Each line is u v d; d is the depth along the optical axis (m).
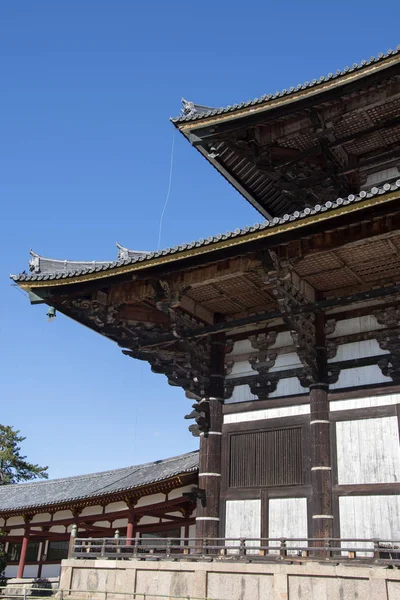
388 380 17.89
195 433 21.00
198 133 20.67
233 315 21.70
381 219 15.34
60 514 37.53
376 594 13.85
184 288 18.47
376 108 19.11
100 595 18.22
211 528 19.05
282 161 20.92
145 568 17.88
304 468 18.33
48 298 19.25
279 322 20.80
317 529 17.16
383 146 20.72
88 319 20.30
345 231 15.85
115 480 38.59
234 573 16.17
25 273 19.02
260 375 20.47
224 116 19.92
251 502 18.91
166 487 29.95
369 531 16.56
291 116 20.09
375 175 20.88
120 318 20.16
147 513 32.19
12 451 72.50
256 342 20.92
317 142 20.81
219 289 19.58
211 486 19.61
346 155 21.11
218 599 16.11
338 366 18.89
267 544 18.00
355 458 17.55
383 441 17.27
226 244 16.55
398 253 16.84
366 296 17.33
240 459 19.70
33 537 40.12
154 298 18.95
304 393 19.30
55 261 21.00
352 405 18.19
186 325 20.17
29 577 39.53
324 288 19.41
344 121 19.69
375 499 16.78
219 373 21.11
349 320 19.25
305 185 21.17
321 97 18.97
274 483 18.70
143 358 21.47
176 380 21.34
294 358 20.06
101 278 18.61
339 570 14.55
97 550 33.28
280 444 19.08
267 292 19.86
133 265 17.94
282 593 15.10
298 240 16.45
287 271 16.86
